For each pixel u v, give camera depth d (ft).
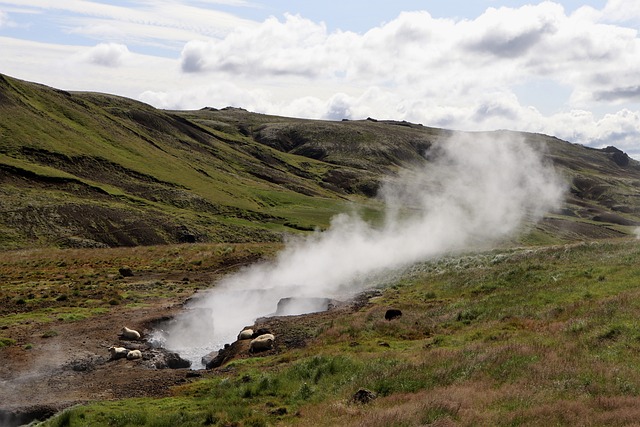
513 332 79.00
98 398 74.13
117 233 323.37
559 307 87.51
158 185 480.23
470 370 62.44
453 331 89.51
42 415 70.23
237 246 233.35
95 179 454.40
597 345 65.26
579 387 52.60
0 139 463.01
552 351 64.59
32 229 304.09
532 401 50.14
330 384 66.39
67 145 501.97
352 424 49.08
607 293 91.97
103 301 136.46
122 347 100.22
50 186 398.01
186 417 59.16
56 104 609.42
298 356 83.15
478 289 118.01
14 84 602.44
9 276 174.09
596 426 42.88
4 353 95.30
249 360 86.79
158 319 119.14
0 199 333.21
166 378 82.07
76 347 99.71
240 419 57.67
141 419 59.88
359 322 100.37
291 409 60.23
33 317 119.34
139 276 177.68
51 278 170.30
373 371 67.26
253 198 534.37
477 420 46.47
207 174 594.24
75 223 324.19
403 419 48.34
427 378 62.39
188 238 335.88
